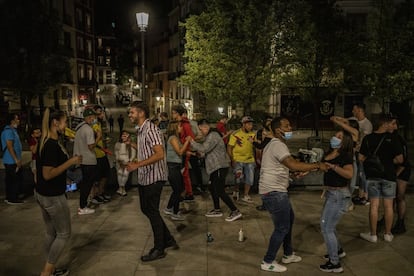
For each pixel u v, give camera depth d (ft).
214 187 22.86
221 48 50.57
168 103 156.04
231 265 16.90
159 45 166.09
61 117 14.96
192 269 16.53
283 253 17.93
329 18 60.49
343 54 57.67
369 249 18.66
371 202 19.31
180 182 22.68
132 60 281.13
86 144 23.63
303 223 22.40
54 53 88.12
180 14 131.85
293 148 62.44
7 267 16.75
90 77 161.48
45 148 14.39
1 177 31.91
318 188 30.30
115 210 25.00
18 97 97.14
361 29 62.44
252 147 26.45
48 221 15.33
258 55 51.26
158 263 17.12
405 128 71.97
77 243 19.42
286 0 52.08
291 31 51.70
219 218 23.39
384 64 55.42
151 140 16.74
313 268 16.61
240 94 51.21
